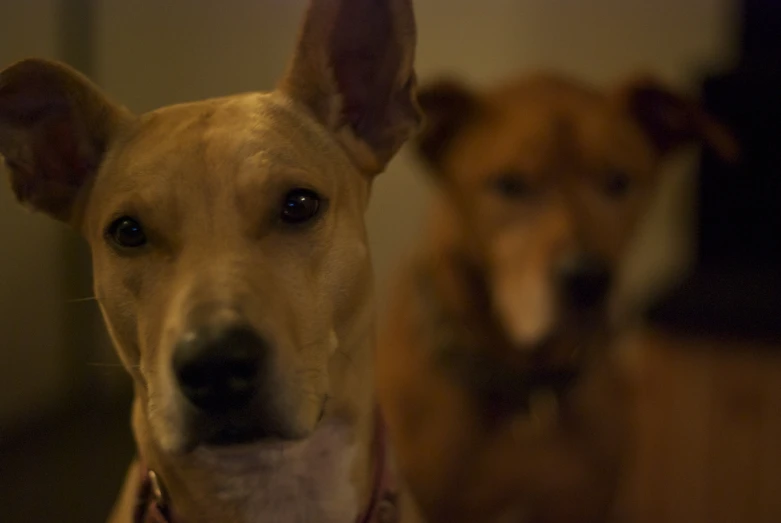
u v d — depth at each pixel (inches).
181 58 137.4
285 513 58.3
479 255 92.4
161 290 50.9
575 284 86.8
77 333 134.4
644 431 107.2
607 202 94.3
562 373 90.9
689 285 107.9
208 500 57.6
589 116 93.6
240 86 138.2
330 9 60.4
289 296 50.8
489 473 91.7
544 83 97.7
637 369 106.3
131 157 54.9
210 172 51.5
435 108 95.6
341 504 59.2
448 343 92.0
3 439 126.7
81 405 135.3
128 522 62.0
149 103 135.9
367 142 63.6
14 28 121.1
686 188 137.3
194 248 50.1
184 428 48.1
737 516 103.7
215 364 45.2
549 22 140.6
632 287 141.6
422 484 92.7
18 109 59.4
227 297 46.8
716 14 133.7
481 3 139.9
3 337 125.6
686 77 135.9
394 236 143.2
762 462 101.1
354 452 59.4
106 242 54.1
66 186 61.2
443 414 91.5
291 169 53.1
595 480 94.0
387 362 95.8
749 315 98.6
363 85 63.4
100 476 120.3
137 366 54.5
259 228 51.6
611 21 139.3
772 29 117.2
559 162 91.1
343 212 57.1
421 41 141.4
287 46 135.6
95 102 58.4
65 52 126.9
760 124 108.3
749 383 100.3
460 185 94.4
